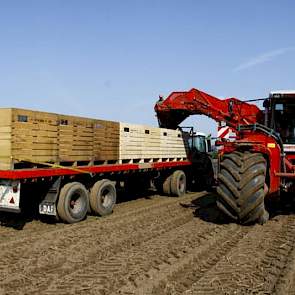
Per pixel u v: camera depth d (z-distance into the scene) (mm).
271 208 9281
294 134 8055
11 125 6980
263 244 6074
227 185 6980
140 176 12000
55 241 6496
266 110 8289
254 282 4422
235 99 9859
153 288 4262
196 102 11789
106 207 9180
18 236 6938
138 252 5719
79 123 8492
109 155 9461
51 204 7992
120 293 4129
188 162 13758
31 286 4371
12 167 7016
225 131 10750
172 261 5238
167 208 10258
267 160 7293
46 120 7652
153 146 11523
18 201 7168
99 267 5020
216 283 4391
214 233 6898
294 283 4371
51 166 7773
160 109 12898
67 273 4812
